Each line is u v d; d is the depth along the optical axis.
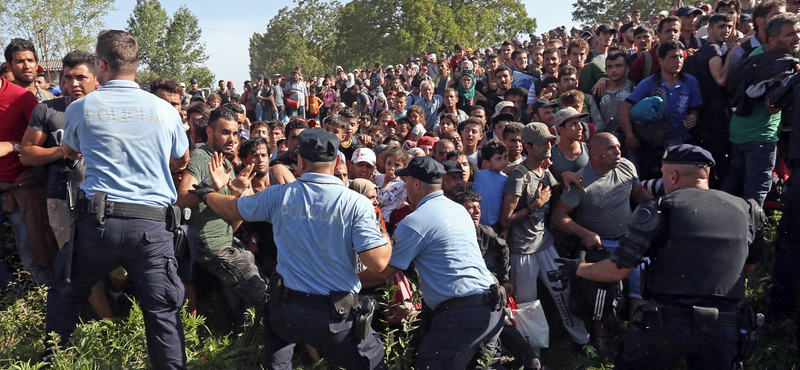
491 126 7.09
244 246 4.65
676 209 3.41
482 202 4.93
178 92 5.75
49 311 3.63
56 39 42.09
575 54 7.36
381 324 4.53
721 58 5.61
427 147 6.25
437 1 47.22
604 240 4.86
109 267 3.56
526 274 4.85
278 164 4.85
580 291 4.66
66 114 3.54
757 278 5.13
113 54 3.51
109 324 4.39
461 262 3.69
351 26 51.12
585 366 4.69
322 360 4.25
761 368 4.40
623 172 4.84
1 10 41.09
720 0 7.15
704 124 5.64
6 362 3.96
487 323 3.67
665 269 3.43
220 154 4.02
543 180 4.87
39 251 4.73
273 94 16.91
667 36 6.24
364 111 14.55
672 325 3.38
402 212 5.09
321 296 3.39
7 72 5.53
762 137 5.12
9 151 4.66
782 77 4.73
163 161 3.61
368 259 3.38
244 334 4.35
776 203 5.64
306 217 3.41
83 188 3.49
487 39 46.91
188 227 3.75
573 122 5.01
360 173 5.21
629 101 5.71
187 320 4.46
